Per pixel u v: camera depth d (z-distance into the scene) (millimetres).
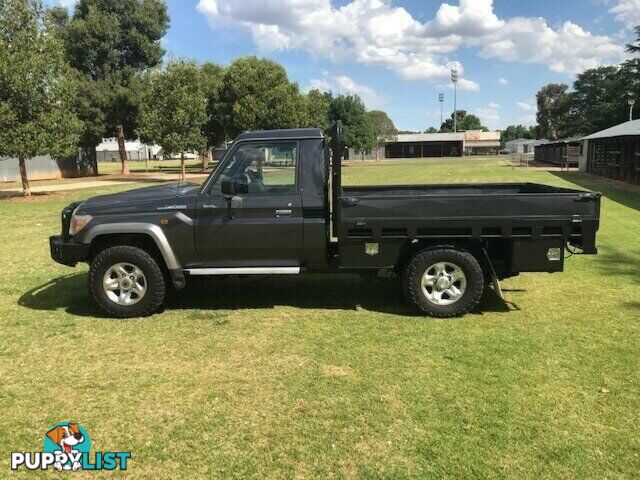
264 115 35469
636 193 17891
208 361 4402
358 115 61125
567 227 5215
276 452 3111
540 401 3654
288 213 5383
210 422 3447
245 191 5453
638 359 4320
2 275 7508
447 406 3604
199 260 5535
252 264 5551
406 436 3250
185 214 5426
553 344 4664
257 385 3957
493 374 4078
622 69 64438
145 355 4543
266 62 39344
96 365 4348
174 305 5980
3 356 4547
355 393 3807
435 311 5383
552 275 7078
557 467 2934
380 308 5781
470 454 3061
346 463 2994
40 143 19750
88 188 25141
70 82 20812
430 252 5293
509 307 5754
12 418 3535
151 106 30125
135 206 5508
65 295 6445
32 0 19641
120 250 5414
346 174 33500
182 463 3025
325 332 5047
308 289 6598
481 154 94000
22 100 19547
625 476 2859
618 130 26844
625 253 8336
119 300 5539
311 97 49562
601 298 6027
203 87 37312
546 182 23172
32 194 21891
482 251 5402
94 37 36156
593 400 3662
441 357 4418
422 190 7160
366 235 5336
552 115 111938
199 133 29938
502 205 5188
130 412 3592
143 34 38281
